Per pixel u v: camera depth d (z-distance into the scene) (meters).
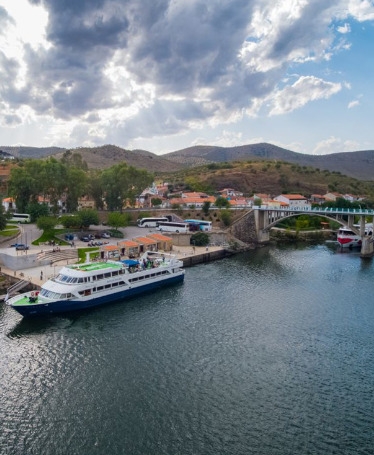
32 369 46.72
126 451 34.03
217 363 48.94
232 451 34.12
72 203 145.88
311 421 38.12
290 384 44.34
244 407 40.16
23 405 39.94
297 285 83.88
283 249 131.25
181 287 82.12
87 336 56.41
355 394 42.56
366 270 98.31
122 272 74.75
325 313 66.50
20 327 59.09
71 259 92.75
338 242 142.62
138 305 70.38
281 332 58.47
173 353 51.47
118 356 50.44
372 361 49.84
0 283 73.75
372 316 65.19
